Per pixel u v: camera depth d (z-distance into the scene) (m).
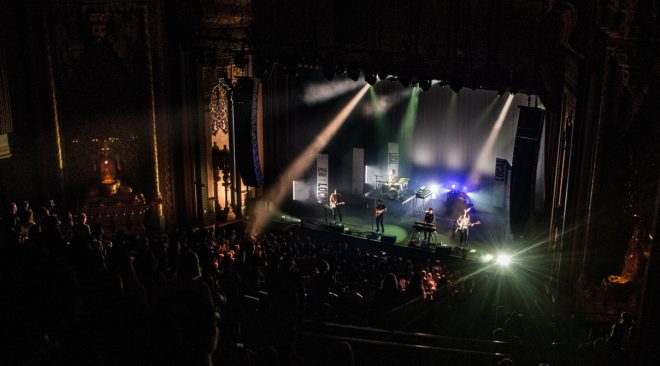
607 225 15.36
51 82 21.47
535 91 18.36
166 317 2.97
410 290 12.14
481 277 21.47
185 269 5.25
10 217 11.62
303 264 17.56
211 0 22.77
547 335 12.27
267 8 23.38
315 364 6.75
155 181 23.88
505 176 28.55
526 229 21.05
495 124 29.33
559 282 17.34
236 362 5.02
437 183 31.44
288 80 28.53
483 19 18.22
